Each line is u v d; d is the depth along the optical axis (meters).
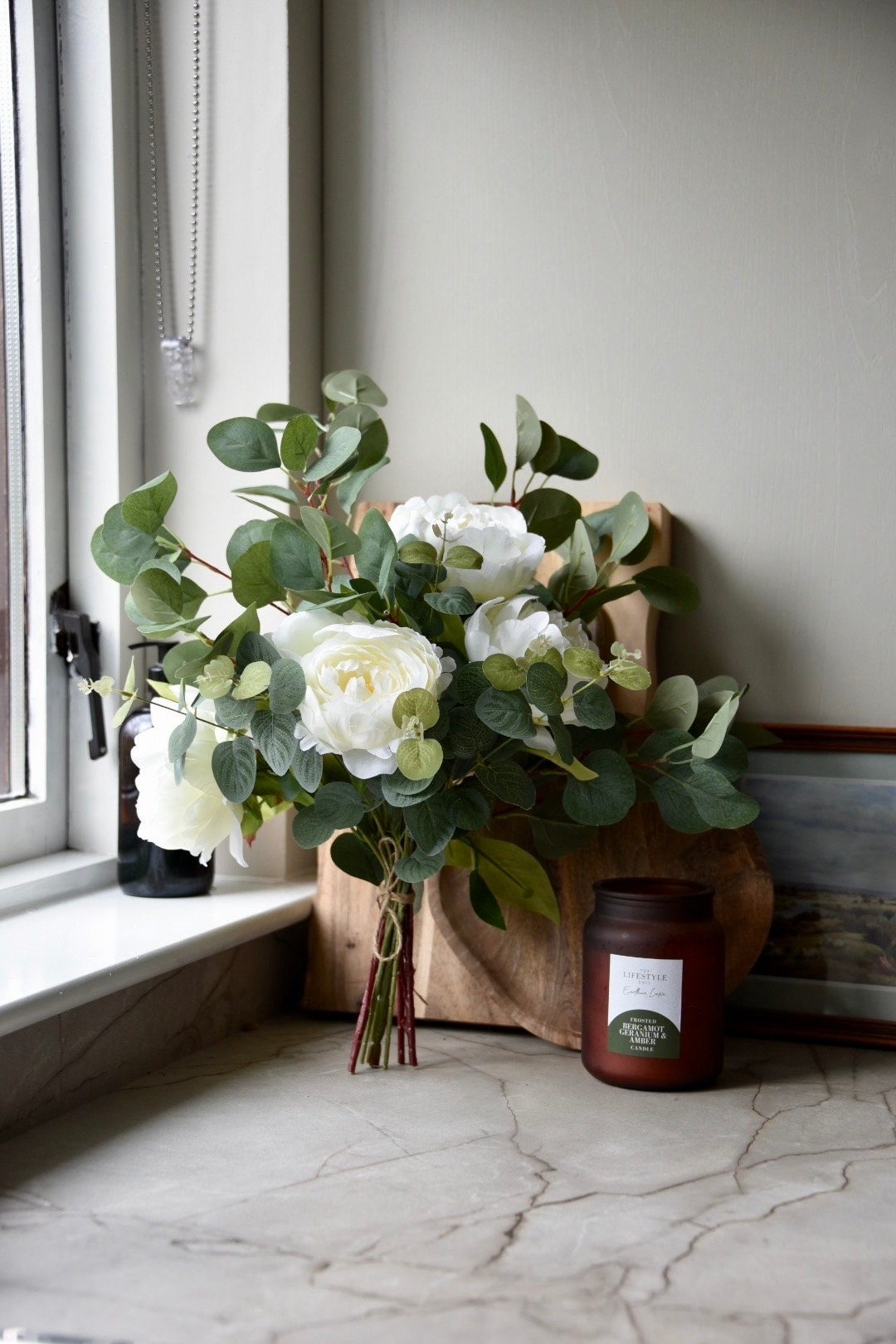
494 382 1.35
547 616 0.96
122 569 1.02
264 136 1.32
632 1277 0.73
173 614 0.99
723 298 1.27
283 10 1.31
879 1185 0.86
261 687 0.90
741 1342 0.66
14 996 0.90
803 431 1.24
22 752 1.32
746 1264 0.74
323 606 0.94
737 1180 0.87
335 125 1.39
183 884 1.27
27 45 1.27
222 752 0.95
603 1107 1.01
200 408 1.36
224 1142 0.93
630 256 1.30
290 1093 1.04
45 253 1.30
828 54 1.22
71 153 1.32
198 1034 1.16
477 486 1.36
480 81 1.34
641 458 1.30
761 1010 1.23
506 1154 0.91
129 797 1.27
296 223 1.35
